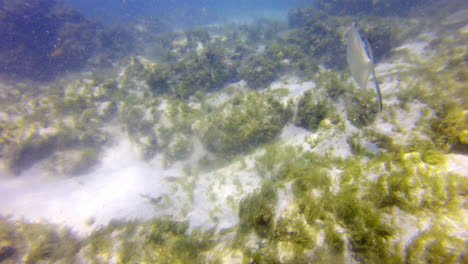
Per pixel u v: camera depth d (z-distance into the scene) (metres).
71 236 3.76
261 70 7.27
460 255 1.43
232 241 2.92
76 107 6.59
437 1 10.50
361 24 8.41
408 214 1.81
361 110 3.97
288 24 16.38
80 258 3.30
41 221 4.08
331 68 7.89
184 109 5.94
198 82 7.37
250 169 4.24
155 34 17.09
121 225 3.87
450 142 2.65
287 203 2.70
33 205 4.48
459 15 8.16
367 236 1.83
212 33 15.57
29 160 5.32
